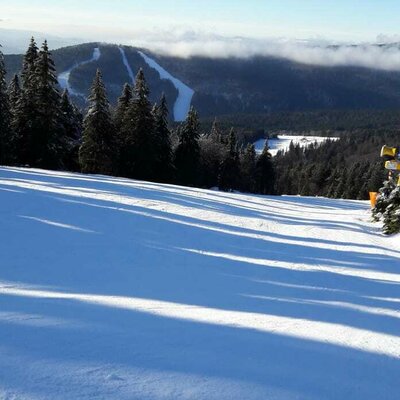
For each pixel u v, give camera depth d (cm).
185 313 310
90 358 197
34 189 1230
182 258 616
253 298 409
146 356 209
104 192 1373
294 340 267
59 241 628
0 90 2797
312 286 505
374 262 772
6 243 579
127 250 623
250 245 814
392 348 276
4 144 2797
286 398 186
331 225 1332
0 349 195
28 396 157
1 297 311
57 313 266
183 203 1365
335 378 216
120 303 322
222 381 192
